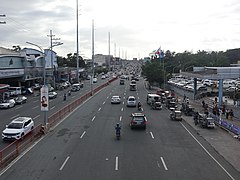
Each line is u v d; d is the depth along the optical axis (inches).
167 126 1433.3
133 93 3075.8
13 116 1679.4
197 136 1232.8
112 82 4800.7
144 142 1112.2
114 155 940.0
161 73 3545.8
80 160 886.4
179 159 909.8
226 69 2036.2
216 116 1595.7
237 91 2819.9
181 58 6496.1
